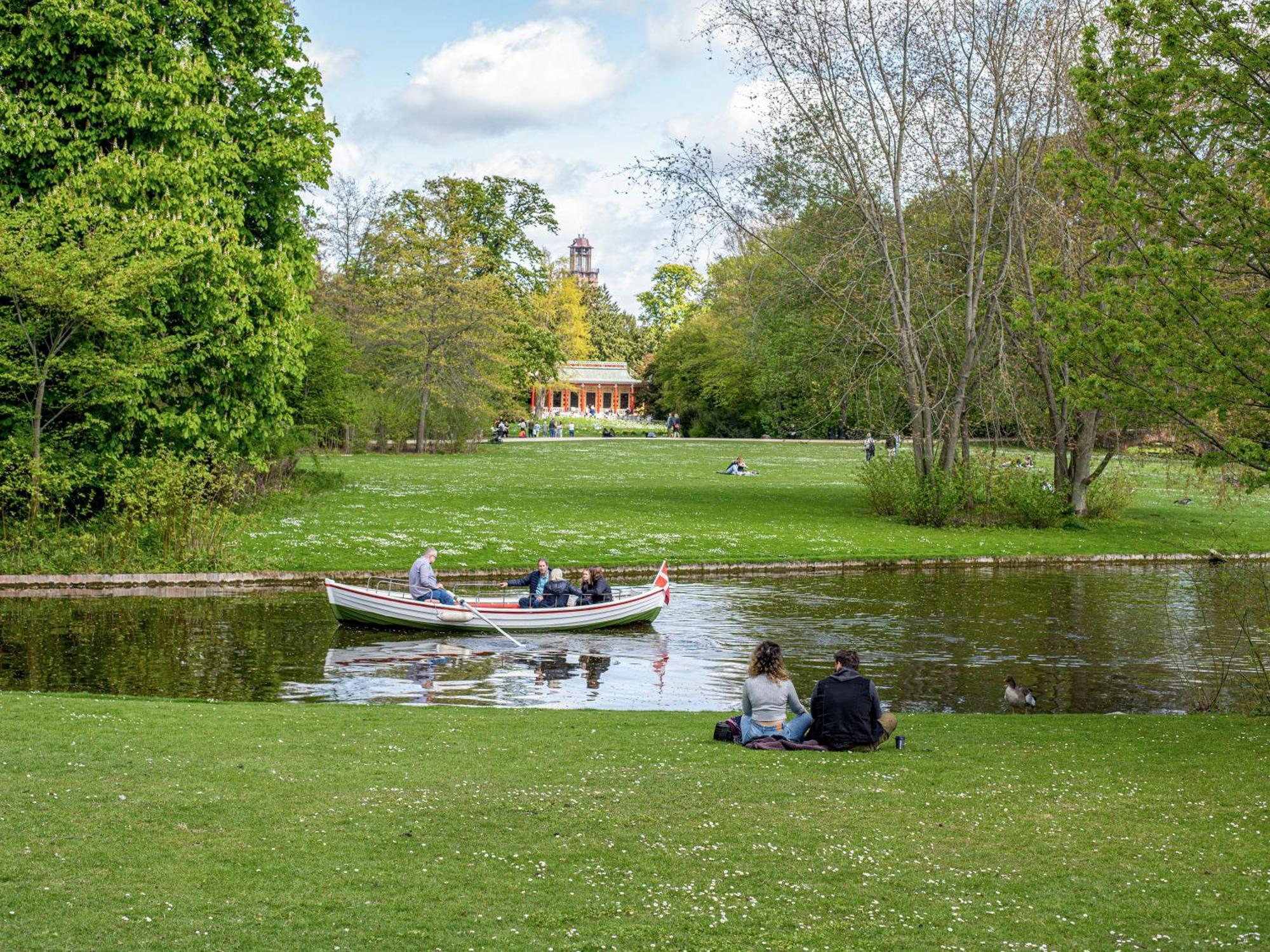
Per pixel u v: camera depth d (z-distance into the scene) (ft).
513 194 324.80
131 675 60.54
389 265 285.64
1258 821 29.22
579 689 59.88
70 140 100.68
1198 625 82.58
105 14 98.68
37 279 89.10
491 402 293.84
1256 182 44.34
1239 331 42.42
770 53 128.06
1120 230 45.83
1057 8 125.18
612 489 179.52
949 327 138.62
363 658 67.05
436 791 30.94
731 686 61.26
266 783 31.37
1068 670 67.10
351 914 21.58
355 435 267.18
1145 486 193.16
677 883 23.77
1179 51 42.65
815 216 135.74
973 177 129.70
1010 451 157.17
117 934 20.22
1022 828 28.25
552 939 20.65
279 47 116.67
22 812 27.40
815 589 99.09
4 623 74.69
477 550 109.50
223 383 111.65
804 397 151.53
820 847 26.35
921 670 66.69
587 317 595.47
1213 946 20.75
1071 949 20.54
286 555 102.32
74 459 102.12
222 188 109.70
